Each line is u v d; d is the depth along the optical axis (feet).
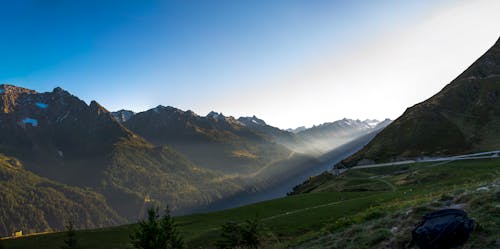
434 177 296.71
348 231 77.71
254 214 192.34
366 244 64.80
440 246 45.11
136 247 91.97
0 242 154.71
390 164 535.60
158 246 90.48
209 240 134.92
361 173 515.50
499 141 553.64
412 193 169.78
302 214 161.17
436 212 50.83
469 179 198.70
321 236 88.94
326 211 161.07
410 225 65.92
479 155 456.04
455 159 453.17
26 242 160.04
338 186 426.10
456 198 75.10
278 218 157.79
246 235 118.11
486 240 48.85
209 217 197.16
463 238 45.55
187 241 137.08
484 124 638.94
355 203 171.01
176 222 187.32
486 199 66.18
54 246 149.79
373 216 89.56
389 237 63.93
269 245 114.01
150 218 92.63
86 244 148.25
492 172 226.58
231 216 192.95
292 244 92.79
